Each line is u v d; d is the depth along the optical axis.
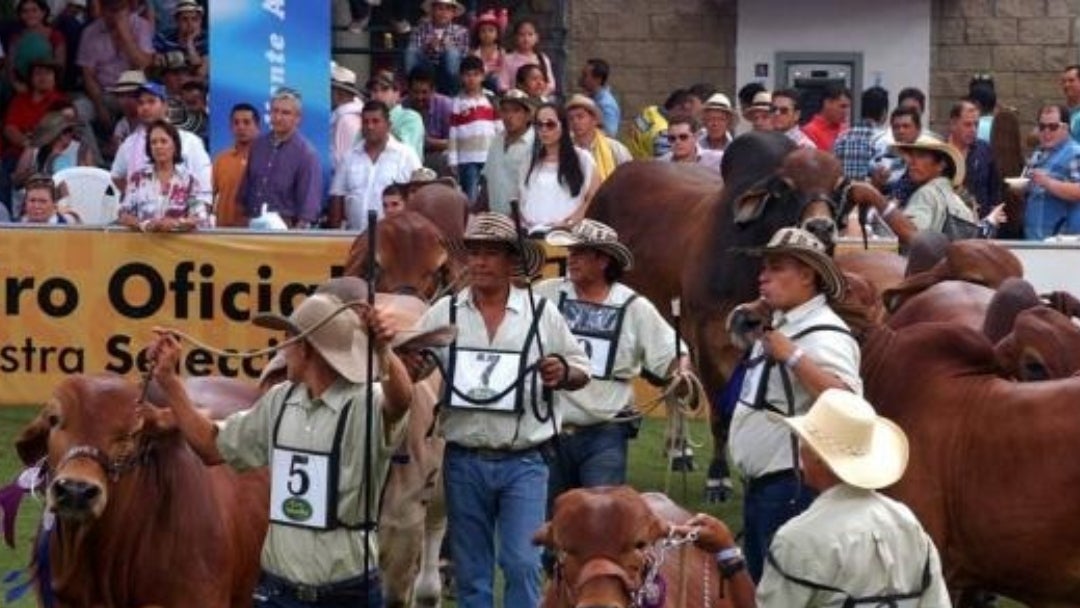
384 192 16.45
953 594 10.22
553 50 25.17
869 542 7.88
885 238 17.30
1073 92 20.23
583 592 7.56
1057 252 16.81
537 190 17.52
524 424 10.29
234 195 17.72
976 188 18.98
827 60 25.62
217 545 9.45
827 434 7.94
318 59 17.98
